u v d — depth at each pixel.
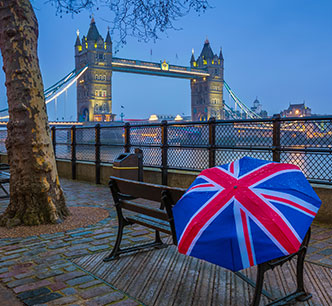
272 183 2.29
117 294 2.91
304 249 2.71
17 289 3.02
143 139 8.30
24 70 5.05
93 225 5.13
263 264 2.36
